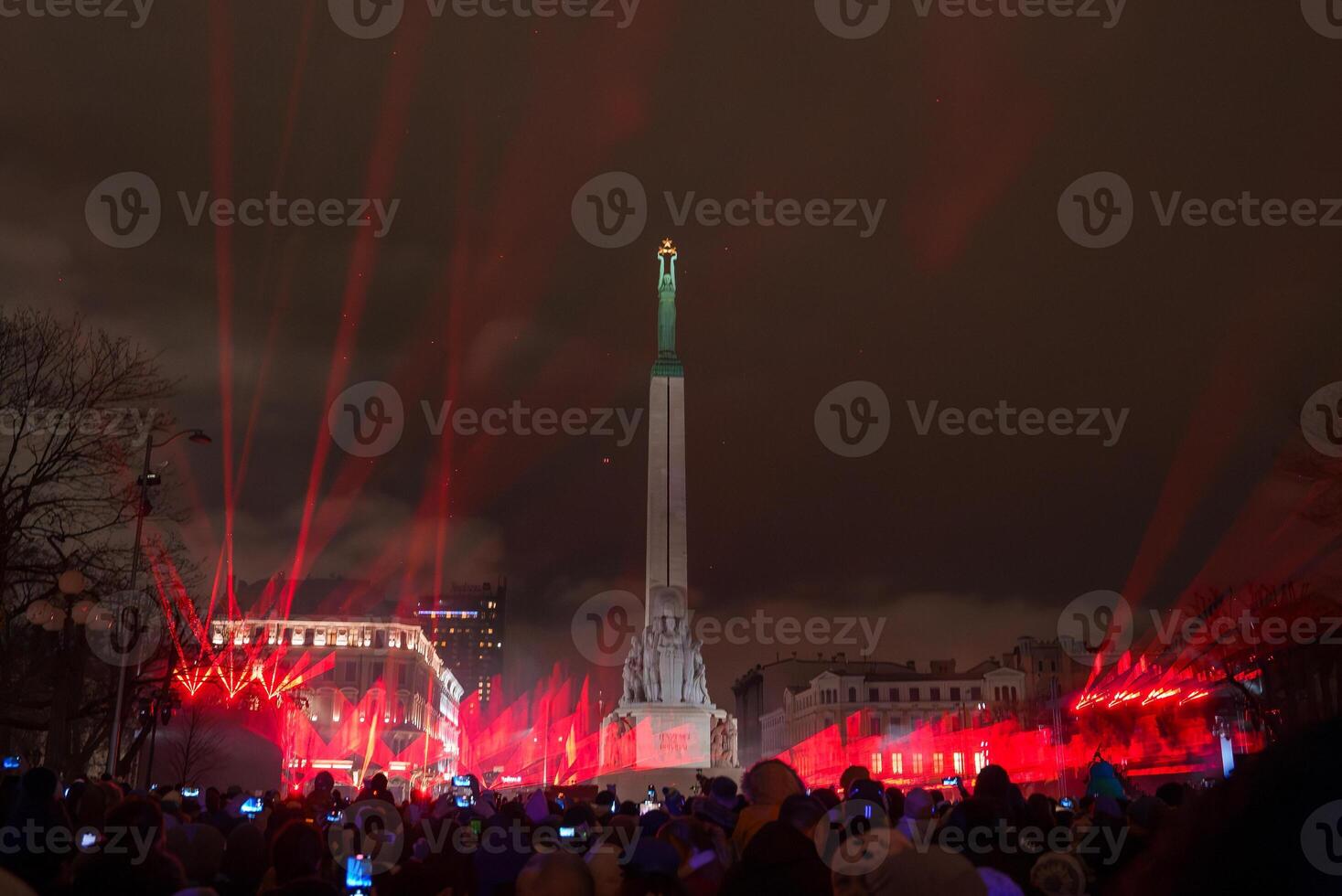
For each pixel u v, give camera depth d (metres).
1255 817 2.08
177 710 44.78
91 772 58.94
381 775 18.91
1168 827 2.29
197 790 21.91
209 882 10.39
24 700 40.47
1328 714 2.17
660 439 74.69
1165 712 70.19
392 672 130.62
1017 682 147.12
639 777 66.00
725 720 72.06
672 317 78.31
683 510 73.69
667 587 72.94
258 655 76.50
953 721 149.75
